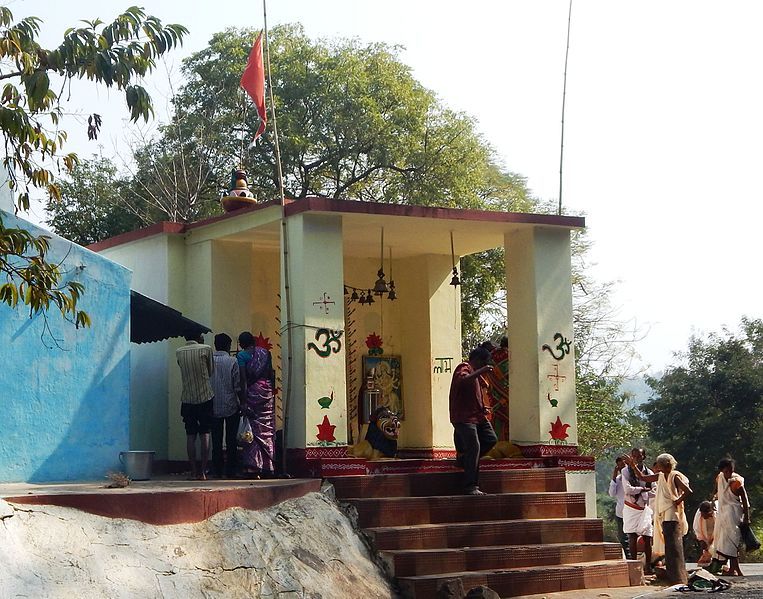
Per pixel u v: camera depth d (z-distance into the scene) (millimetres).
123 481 10984
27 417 11672
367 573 11047
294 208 13180
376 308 16750
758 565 17656
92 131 10180
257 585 9453
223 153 27875
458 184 27938
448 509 12414
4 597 7484
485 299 23875
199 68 28906
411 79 29125
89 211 26484
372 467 12820
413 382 16578
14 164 9906
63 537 8352
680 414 41938
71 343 12172
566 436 14336
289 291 13211
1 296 9227
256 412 12883
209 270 14898
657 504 13938
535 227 14531
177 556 9086
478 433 13109
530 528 12641
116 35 10016
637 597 11828
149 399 15391
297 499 11375
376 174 29000
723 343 42688
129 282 12844
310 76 28016
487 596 10758
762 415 40531
